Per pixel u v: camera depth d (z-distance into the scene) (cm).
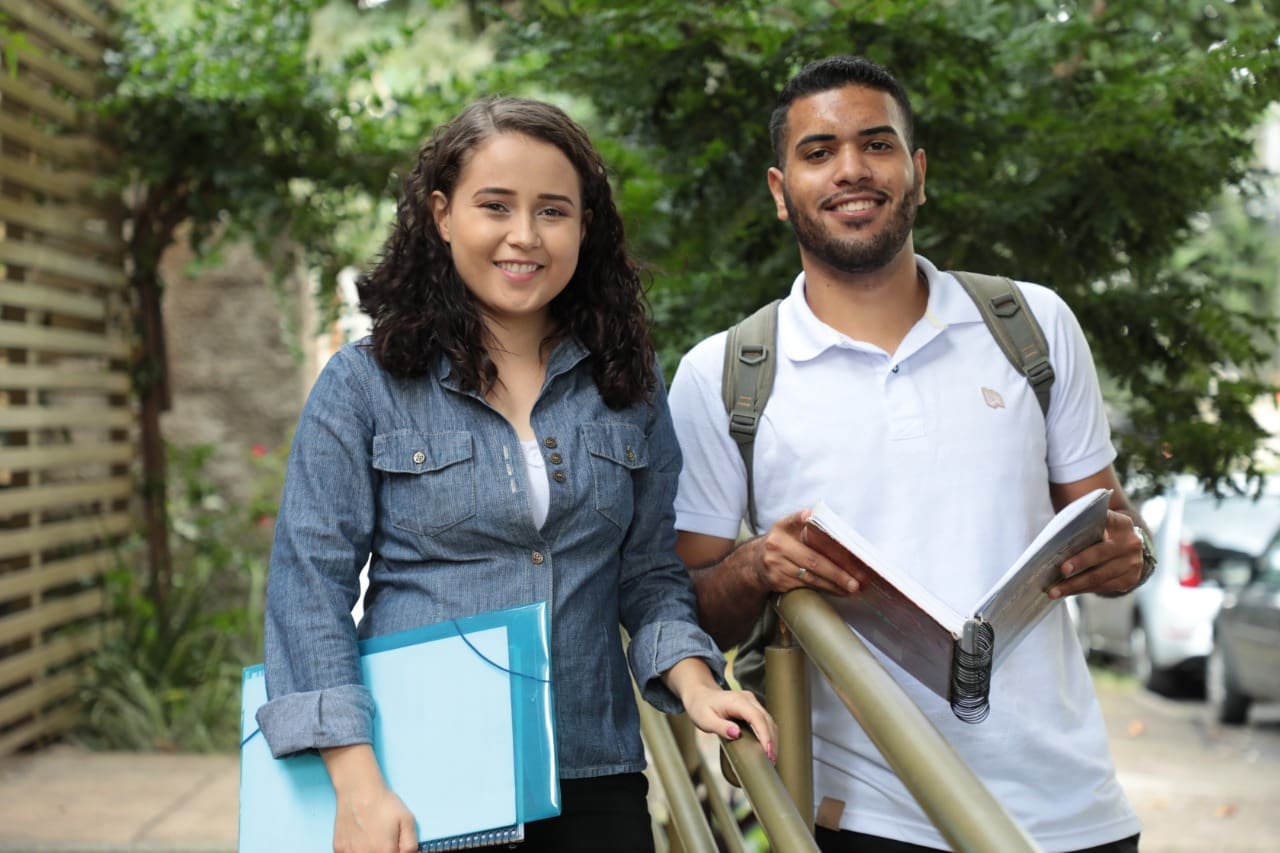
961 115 374
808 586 186
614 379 190
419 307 183
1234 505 920
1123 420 412
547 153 180
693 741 247
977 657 162
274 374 850
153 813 507
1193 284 394
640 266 199
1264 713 877
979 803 110
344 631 170
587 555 185
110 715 618
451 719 165
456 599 177
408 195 186
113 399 673
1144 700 930
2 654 562
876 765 215
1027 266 375
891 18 352
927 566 210
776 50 362
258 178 652
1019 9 416
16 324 566
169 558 696
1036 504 216
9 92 555
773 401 218
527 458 183
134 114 642
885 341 219
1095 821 213
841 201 211
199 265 687
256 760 167
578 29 382
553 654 179
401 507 179
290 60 617
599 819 183
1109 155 369
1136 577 196
